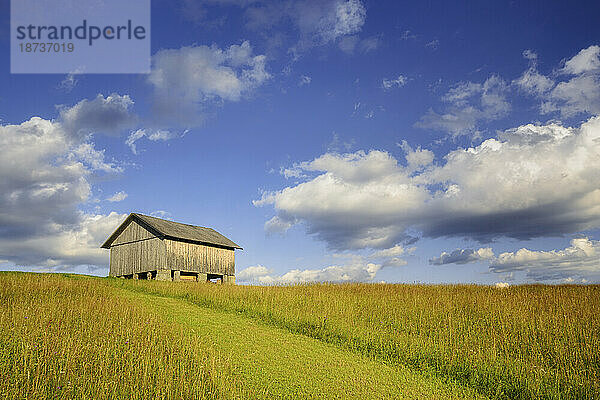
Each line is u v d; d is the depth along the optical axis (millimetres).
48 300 19109
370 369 14266
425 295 25594
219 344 15172
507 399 12633
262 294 25891
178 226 43500
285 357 14570
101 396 9852
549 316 19359
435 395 12352
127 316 16984
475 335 17891
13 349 11930
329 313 21297
